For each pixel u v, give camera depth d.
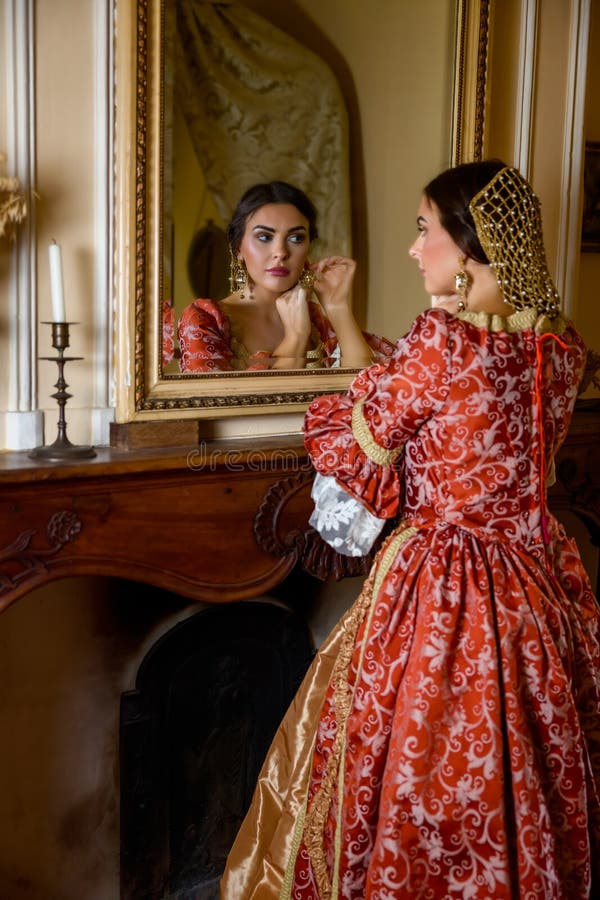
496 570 1.77
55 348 1.90
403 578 1.81
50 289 1.98
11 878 2.25
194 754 2.43
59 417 1.92
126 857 2.35
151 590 2.33
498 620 1.74
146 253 2.01
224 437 2.25
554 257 2.80
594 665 1.90
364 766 1.79
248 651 2.48
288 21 2.15
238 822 2.54
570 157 2.77
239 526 2.10
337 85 2.24
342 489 1.90
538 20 2.65
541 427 1.82
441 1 2.39
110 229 2.02
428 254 1.86
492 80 2.60
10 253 1.92
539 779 1.73
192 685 2.40
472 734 1.70
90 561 1.90
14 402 1.96
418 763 1.70
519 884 1.70
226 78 2.08
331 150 2.26
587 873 1.79
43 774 2.26
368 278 2.37
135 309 2.00
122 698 2.29
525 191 1.82
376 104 2.32
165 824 2.41
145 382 2.05
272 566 2.16
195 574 2.05
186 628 2.36
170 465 1.94
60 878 2.32
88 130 1.98
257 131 2.14
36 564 1.83
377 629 1.81
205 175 2.07
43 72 1.91
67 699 2.26
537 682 1.75
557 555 1.94
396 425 1.78
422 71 2.39
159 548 1.99
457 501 1.79
